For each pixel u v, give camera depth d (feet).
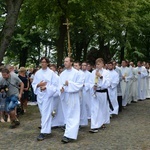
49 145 22.90
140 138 24.93
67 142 23.58
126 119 33.65
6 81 28.60
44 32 97.91
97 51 80.94
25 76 37.96
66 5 59.47
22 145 22.97
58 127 29.37
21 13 64.75
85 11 60.85
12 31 38.81
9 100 28.99
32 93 47.44
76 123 24.18
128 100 46.98
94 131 26.99
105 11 63.05
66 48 99.09
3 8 89.20
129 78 45.47
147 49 113.91
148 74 57.06
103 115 28.30
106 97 28.35
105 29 77.77
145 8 93.56
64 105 24.82
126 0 65.57
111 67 35.88
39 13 63.72
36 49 106.83
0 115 31.86
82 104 28.84
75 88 24.26
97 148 22.00
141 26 98.73
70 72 24.98
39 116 35.32
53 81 25.14
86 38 87.86
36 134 26.48
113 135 26.03
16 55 103.40
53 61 117.60
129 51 113.19
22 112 36.86
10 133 26.89
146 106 44.68
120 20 77.36
